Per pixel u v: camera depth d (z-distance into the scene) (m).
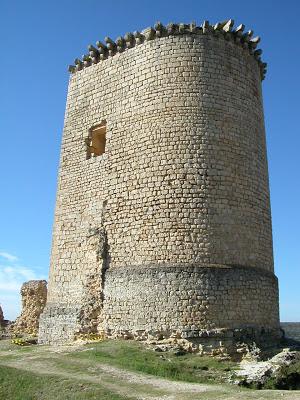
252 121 22.88
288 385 15.34
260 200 22.23
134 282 20.14
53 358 18.06
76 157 24.86
